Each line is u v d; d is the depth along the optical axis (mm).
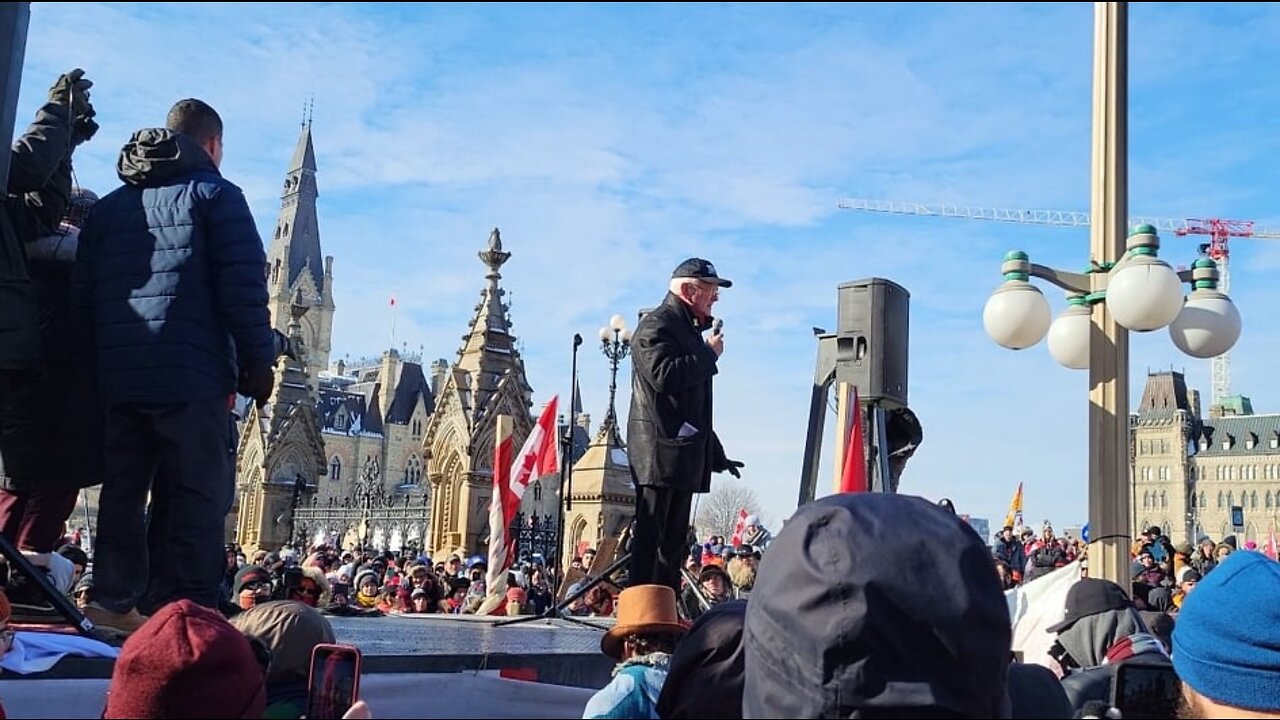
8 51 4727
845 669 2297
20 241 5969
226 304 5324
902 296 7547
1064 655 5488
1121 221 7043
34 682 4258
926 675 2305
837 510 2521
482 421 27938
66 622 5426
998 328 7098
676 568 6750
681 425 6598
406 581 17719
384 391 138375
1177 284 6414
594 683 5887
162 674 2643
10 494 6387
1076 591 5340
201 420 5285
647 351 6473
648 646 4688
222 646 2725
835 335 7492
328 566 21109
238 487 46656
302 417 45938
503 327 29125
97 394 6418
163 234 5309
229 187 5477
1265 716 2910
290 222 158875
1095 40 7184
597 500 21453
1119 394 6949
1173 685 3383
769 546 2654
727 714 3354
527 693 4508
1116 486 6891
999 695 2355
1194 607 3074
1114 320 6996
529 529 26031
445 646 5750
